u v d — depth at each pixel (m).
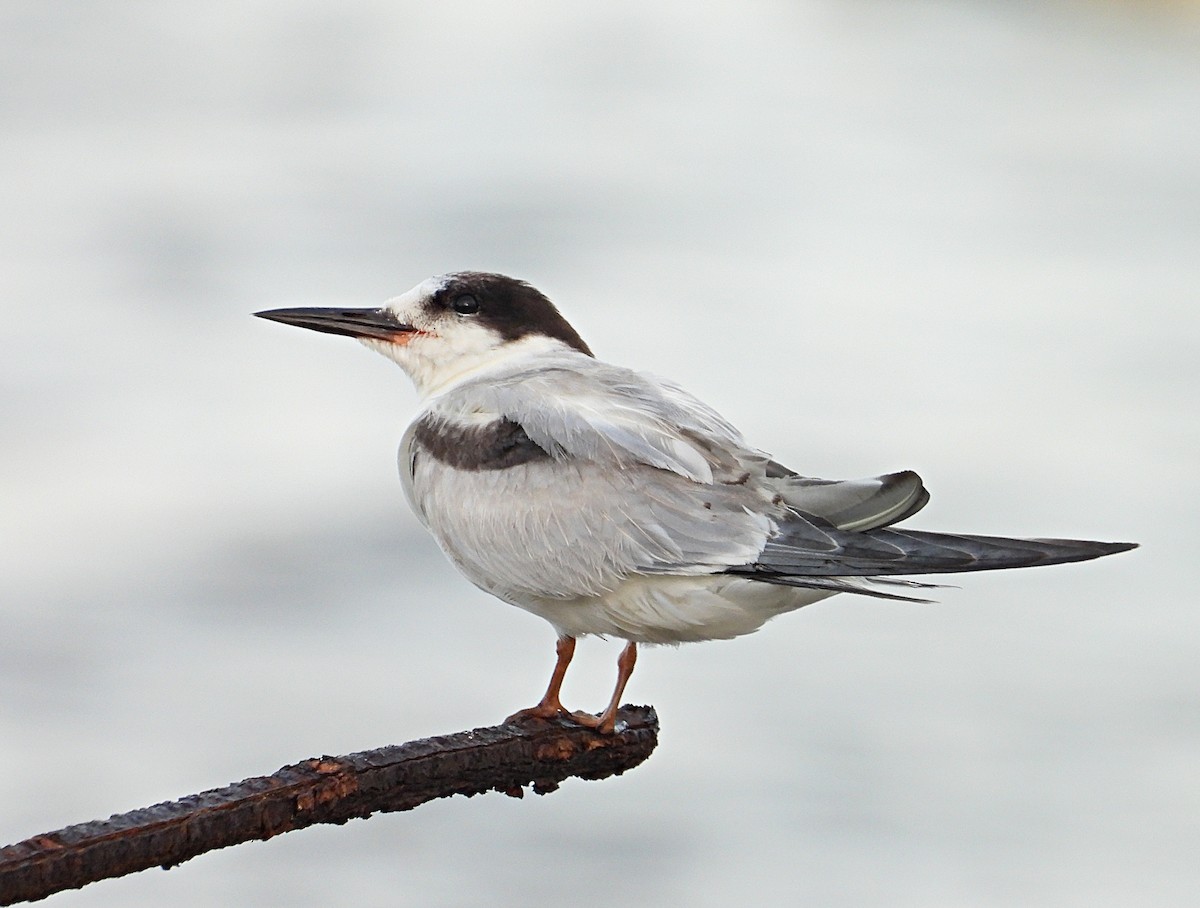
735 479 10.55
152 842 7.69
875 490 10.25
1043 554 9.66
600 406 10.92
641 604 10.62
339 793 8.45
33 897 7.36
